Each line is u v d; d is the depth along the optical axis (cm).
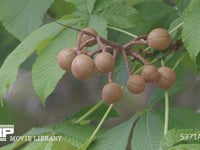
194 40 162
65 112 414
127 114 403
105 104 191
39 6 190
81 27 173
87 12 177
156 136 170
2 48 247
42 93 168
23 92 425
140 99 403
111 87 164
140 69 176
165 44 170
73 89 409
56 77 167
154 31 170
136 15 179
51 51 170
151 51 178
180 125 176
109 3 179
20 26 190
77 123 179
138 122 174
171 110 180
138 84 165
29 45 170
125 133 170
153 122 174
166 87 170
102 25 173
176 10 203
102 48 160
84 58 158
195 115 179
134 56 167
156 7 206
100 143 169
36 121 421
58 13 225
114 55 163
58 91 412
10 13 190
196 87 349
